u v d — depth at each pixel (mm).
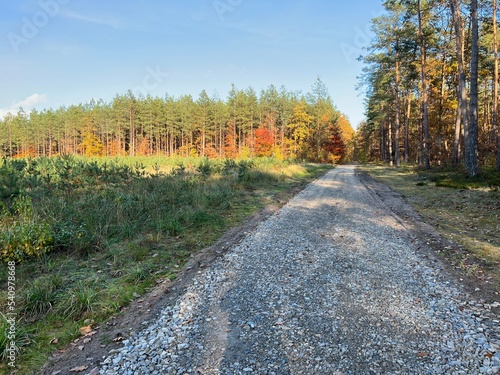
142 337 3518
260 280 4973
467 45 23906
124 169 12281
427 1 23234
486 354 3096
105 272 5316
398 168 30672
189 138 69000
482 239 6926
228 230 8203
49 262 5375
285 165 27281
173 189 11258
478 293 4418
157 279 5176
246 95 63688
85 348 3344
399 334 3463
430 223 8555
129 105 62562
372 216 9633
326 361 3031
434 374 2838
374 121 51625
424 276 5035
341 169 37125
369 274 5141
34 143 81000
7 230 5594
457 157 22906
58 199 8156
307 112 58469
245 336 3475
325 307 4078
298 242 6977
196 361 3072
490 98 31688
